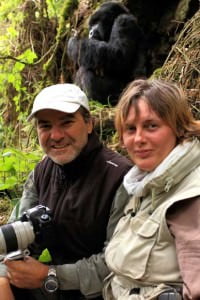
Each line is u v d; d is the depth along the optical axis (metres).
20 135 5.70
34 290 2.49
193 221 1.81
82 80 5.59
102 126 4.32
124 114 2.06
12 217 2.77
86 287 2.36
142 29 5.88
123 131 2.11
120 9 5.68
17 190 3.94
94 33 5.68
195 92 3.71
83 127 2.49
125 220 2.13
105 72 5.54
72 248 2.51
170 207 1.88
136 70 5.58
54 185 2.58
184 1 5.51
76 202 2.47
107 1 6.16
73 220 2.47
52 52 6.44
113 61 5.48
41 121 2.49
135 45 5.58
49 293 2.44
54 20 6.64
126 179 2.14
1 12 6.84
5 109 6.48
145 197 2.06
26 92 6.07
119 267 2.01
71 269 2.37
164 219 1.87
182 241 1.77
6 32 7.42
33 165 3.96
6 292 2.34
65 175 2.53
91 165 2.50
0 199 4.20
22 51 6.61
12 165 3.92
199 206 1.82
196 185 1.90
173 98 2.00
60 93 2.47
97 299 2.43
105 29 5.70
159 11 5.85
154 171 1.98
